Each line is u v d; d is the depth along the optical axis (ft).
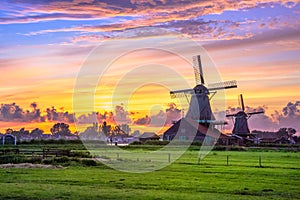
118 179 111.65
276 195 89.10
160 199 82.33
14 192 88.33
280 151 255.50
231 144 329.93
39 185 98.89
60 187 96.17
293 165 152.15
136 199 81.97
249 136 393.29
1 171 126.82
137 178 114.01
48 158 155.74
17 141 336.70
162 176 119.14
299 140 440.86
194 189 95.96
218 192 92.32
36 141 338.75
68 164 146.30
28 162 152.05
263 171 131.85
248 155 208.23
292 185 102.68
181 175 121.80
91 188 95.30
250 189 96.37
